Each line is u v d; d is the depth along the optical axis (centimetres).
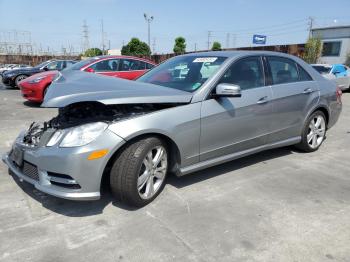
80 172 281
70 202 331
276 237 277
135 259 246
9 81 1434
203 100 352
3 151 493
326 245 267
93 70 912
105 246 261
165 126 319
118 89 312
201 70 386
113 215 308
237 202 339
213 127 358
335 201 345
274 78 432
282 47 2248
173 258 248
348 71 1435
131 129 298
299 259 249
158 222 297
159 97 319
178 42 4612
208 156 367
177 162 347
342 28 2702
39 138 317
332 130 676
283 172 426
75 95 287
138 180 311
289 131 458
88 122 299
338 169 441
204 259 247
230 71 382
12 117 755
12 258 244
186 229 287
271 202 340
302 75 480
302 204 337
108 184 354
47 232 279
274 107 421
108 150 287
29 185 368
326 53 2839
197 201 339
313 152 513
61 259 245
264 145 429
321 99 492
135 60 992
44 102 284
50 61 1505
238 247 262
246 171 426
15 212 310
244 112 385
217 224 296
